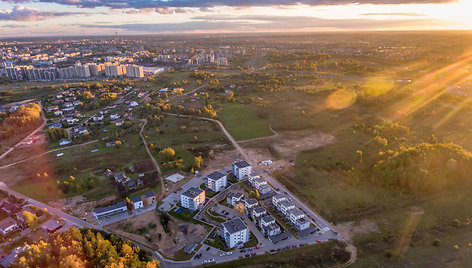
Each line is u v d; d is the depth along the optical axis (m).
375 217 153.75
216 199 176.88
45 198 177.12
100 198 176.75
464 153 192.00
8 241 142.25
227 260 130.38
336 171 199.38
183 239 144.38
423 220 149.38
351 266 124.31
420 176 171.50
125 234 147.00
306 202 169.75
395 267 122.06
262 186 183.00
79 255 116.44
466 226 143.38
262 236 145.88
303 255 131.38
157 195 179.12
